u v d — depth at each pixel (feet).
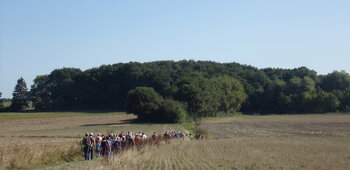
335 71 604.49
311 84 540.93
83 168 74.08
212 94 402.52
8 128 271.08
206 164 85.40
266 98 539.29
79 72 575.79
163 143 150.00
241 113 517.14
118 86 519.19
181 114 334.44
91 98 529.45
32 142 134.10
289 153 112.68
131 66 531.09
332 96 488.85
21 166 82.07
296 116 435.53
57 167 78.89
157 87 503.61
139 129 254.06
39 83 558.97
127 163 80.43
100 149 111.96
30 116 400.26
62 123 323.57
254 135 216.95
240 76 615.16
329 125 286.66
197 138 203.51
